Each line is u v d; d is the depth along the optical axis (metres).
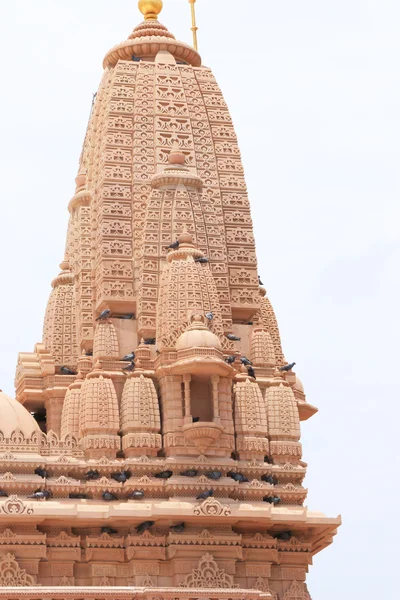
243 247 60.00
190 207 58.28
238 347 58.19
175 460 52.56
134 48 64.12
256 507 52.00
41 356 60.69
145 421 53.34
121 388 55.19
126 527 51.81
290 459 55.38
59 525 50.97
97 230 59.03
